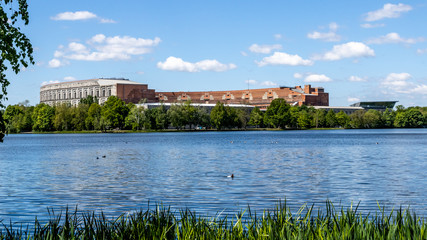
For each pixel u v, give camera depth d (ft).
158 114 577.84
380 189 95.20
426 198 83.76
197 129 648.79
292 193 90.22
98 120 575.79
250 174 124.16
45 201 84.23
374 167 143.23
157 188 98.94
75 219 43.86
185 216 42.75
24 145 321.32
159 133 572.51
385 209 72.59
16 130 595.47
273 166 148.46
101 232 38.47
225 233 38.52
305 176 118.83
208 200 82.84
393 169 136.46
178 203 80.28
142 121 571.69
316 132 603.67
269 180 110.52
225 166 149.48
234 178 115.03
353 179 111.86
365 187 98.02
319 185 101.40
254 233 37.86
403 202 79.71
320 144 296.92
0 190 98.02
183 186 101.40
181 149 250.98
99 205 79.82
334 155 199.72
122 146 290.35
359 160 171.53
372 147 260.83
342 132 599.16
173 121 582.35
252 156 195.21
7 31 43.73
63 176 124.47
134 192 93.76
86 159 187.83
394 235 35.17
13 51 43.57
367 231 35.68
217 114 622.13
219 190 94.68
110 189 98.53
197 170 136.87
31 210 75.25
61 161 178.40
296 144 298.15
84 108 604.49
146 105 653.30
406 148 249.75
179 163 163.32
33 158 196.34
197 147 269.03
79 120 598.75
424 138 388.57
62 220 65.26
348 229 35.91
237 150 238.27
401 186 99.30
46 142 364.79
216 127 653.71
